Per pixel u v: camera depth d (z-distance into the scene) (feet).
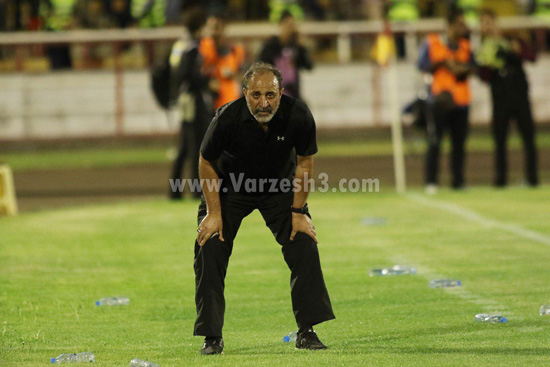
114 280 70.33
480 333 51.55
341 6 203.62
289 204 48.75
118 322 56.85
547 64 188.14
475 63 123.03
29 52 192.85
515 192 120.67
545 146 168.35
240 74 113.91
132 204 117.39
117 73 188.14
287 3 204.33
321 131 187.73
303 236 48.49
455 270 71.67
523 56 123.03
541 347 47.75
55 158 170.91
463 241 85.46
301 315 48.39
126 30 199.72
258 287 66.64
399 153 126.82
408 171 147.13
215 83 111.86
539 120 187.52
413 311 58.03
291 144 47.14
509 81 123.13
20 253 82.53
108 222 101.71
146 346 50.85
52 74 187.83
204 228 47.98
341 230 93.35
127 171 150.92
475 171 144.77
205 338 49.06
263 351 48.60
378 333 52.49
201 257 48.03
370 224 97.04
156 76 118.32
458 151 124.47
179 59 112.47
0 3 201.26
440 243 84.58
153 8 205.26
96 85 187.83
